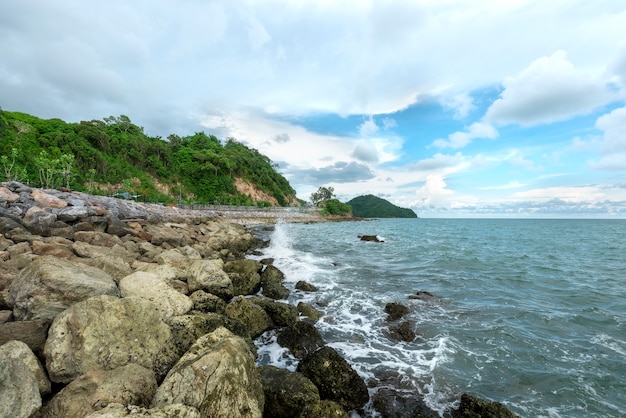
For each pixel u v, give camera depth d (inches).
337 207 4820.4
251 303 376.2
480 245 1304.1
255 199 3993.6
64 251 437.1
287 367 291.0
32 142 2345.0
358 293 524.4
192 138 4581.7
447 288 569.9
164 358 236.8
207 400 176.1
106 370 210.1
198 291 382.3
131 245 633.0
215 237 962.1
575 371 290.2
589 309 458.9
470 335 364.8
